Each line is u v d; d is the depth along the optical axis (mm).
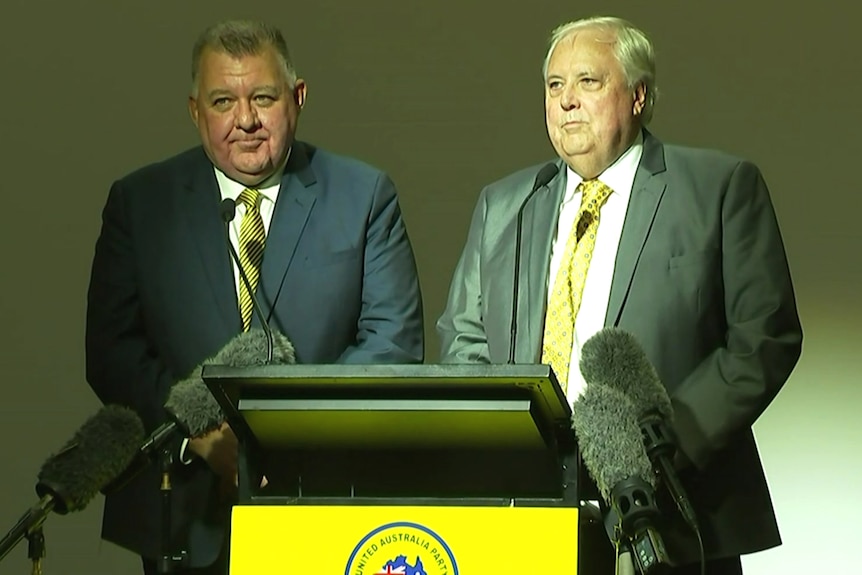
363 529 5082
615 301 6445
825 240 8609
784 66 8664
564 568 4949
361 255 7074
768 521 6367
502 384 5012
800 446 8594
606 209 6648
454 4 8875
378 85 8875
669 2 8750
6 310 8969
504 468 5328
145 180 7180
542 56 8805
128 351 6980
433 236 8797
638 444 5121
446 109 8836
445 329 6898
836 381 8578
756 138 8656
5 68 9023
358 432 5281
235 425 5324
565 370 6445
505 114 8805
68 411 8922
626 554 5109
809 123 8633
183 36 8977
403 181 8828
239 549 5137
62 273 8953
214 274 6945
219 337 6875
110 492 5602
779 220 8641
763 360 6289
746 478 6363
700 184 6586
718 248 6500
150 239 7031
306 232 7016
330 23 8930
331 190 7148
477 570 5000
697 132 8688
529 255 6680
